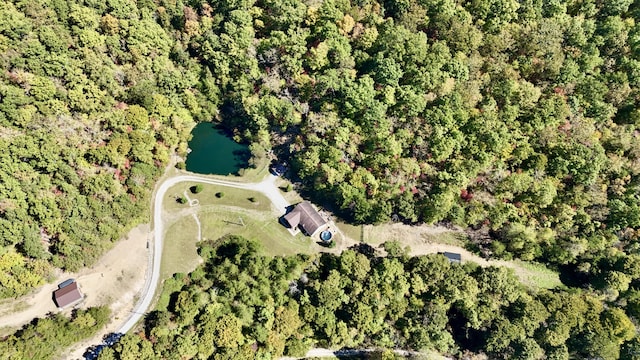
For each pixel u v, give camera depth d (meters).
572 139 128.38
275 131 143.12
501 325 111.06
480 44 139.75
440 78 131.50
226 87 147.38
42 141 114.62
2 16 122.31
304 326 112.81
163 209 128.62
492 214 123.31
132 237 122.19
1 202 105.50
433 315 112.50
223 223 128.50
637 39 141.62
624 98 136.25
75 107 125.50
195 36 145.62
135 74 136.25
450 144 125.25
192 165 138.62
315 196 135.25
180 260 121.44
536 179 125.00
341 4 143.38
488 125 126.44
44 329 101.50
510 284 117.00
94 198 117.06
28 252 106.94
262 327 109.25
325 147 129.12
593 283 121.81
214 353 108.06
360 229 130.75
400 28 137.12
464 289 115.12
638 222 120.12
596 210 123.81
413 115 129.75
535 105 132.38
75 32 133.00
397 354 114.88
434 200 121.56
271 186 136.38
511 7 143.50
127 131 129.62
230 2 145.38
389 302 114.81
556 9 147.25
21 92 118.50
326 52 138.62
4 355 95.25
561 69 136.25
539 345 111.38
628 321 112.12
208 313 111.00
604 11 150.75
